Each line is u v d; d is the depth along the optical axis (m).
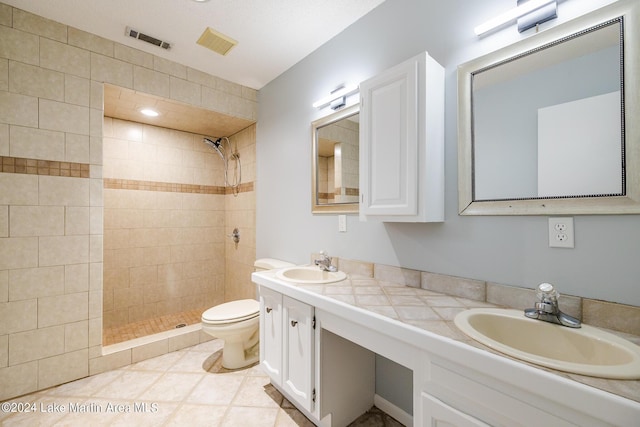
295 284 1.56
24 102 1.76
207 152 3.34
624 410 0.58
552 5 1.07
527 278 1.16
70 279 1.90
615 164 0.96
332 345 1.44
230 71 2.49
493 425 0.78
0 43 1.70
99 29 1.94
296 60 2.32
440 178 1.35
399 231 1.60
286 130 2.46
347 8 1.74
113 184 2.74
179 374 2.00
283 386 1.58
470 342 0.85
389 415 1.62
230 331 1.96
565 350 0.95
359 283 1.60
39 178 1.81
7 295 1.71
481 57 1.26
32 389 1.77
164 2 1.69
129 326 2.75
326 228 2.06
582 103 1.03
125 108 2.51
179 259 3.13
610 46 0.97
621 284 0.96
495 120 1.23
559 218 1.08
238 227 3.20
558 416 0.68
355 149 1.86
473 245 1.31
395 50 1.62
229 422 1.53
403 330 0.98
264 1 1.68
